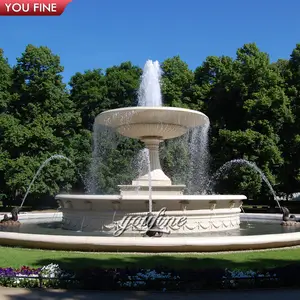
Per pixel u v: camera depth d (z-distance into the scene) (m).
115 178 29.36
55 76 31.41
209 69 32.94
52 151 29.44
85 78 37.94
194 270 6.88
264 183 25.62
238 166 25.16
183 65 36.31
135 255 9.25
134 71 38.62
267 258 9.00
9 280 6.70
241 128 28.16
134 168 29.83
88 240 9.62
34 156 28.62
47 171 27.86
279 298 6.06
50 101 30.86
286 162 26.39
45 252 9.63
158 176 14.77
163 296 6.16
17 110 31.00
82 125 36.03
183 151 28.41
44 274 6.74
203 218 12.35
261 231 12.73
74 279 6.59
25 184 26.91
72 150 30.80
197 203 12.14
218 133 28.69
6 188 29.56
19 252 9.60
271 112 25.81
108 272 6.70
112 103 34.69
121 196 11.61
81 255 9.23
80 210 12.59
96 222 12.18
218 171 27.34
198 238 9.58
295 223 15.16
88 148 31.20
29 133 28.03
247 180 24.72
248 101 25.97
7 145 28.31
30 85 30.33
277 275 6.80
